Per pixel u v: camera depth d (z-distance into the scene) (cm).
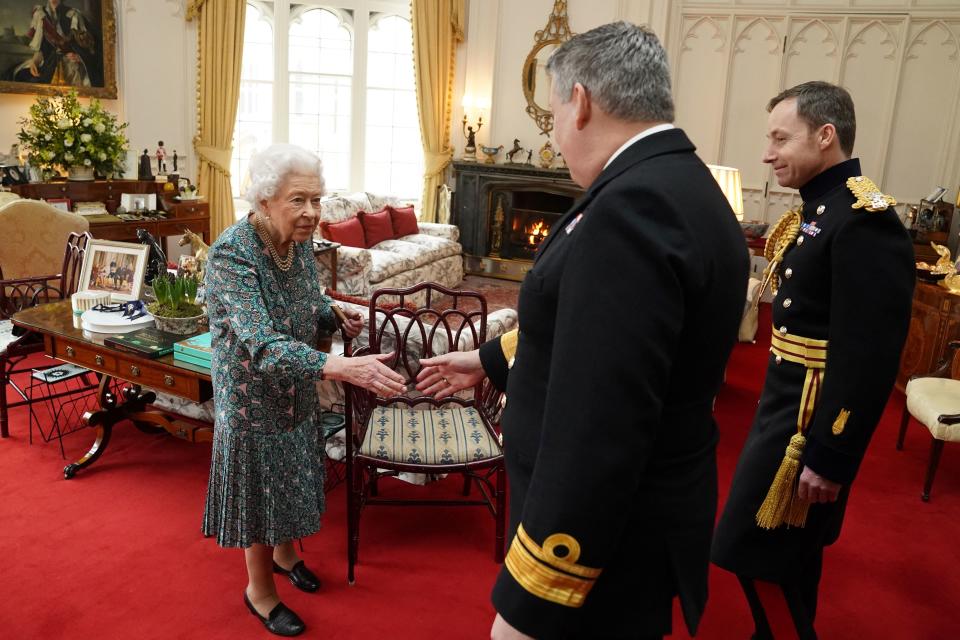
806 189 188
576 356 93
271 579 225
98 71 667
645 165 101
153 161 713
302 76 779
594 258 94
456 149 829
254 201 189
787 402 185
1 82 616
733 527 193
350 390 234
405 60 809
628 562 108
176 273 352
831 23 689
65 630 217
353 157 812
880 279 165
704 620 237
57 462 321
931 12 661
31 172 600
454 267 751
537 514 96
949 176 684
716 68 729
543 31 771
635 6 734
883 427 421
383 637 220
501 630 101
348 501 242
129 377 275
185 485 307
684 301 97
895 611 246
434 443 248
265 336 187
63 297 371
